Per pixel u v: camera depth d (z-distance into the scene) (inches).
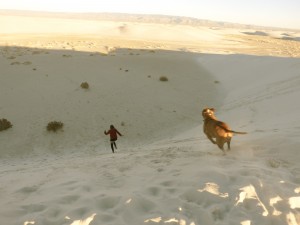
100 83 1193.4
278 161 276.1
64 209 192.5
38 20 4891.7
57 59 1606.8
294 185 215.3
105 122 872.9
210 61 1891.0
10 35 2942.9
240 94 1155.3
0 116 871.7
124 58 1800.0
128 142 767.7
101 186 235.8
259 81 1310.3
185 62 1852.9
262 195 199.9
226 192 202.4
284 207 188.2
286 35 7145.7
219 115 909.2
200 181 220.5
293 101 831.7
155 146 567.5
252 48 3284.9
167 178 238.2
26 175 316.2
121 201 197.3
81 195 213.0
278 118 665.0
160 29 4530.0
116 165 306.3
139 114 936.3
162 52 2297.0
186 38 3804.1
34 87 1102.4
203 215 180.2
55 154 700.7
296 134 354.6
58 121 853.2
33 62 1497.3
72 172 295.6
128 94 1098.1
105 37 3366.1
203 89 1267.2
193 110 1005.8
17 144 737.0
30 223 176.4
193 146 390.0
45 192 229.0
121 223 175.0
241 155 303.9
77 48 2237.9
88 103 987.9
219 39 4099.4
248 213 182.9
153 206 191.9
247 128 593.0
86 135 799.1
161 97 1101.1
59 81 1184.8
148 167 281.9
